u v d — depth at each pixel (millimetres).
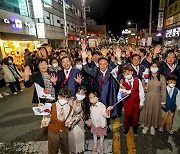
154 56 5996
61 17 30156
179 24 18516
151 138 3902
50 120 2879
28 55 11453
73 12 39375
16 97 7531
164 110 3939
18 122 5039
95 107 3336
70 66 3883
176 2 19750
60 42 30922
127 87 3646
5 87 9438
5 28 12898
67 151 3082
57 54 8086
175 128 4273
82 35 33625
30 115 5477
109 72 3902
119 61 4645
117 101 3891
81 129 3375
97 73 3961
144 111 4031
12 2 14547
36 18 19125
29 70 3793
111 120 4914
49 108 2982
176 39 19422
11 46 13984
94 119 3350
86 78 4152
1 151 3715
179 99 3775
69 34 35312
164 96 3771
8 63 7852
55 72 4113
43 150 3672
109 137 4039
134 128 4016
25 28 16297
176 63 4961
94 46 15195
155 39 28953
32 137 4203
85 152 3508
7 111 5934
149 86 3867
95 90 4023
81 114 3420
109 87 3854
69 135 3289
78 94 3270
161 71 4707
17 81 8297
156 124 3949
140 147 3611
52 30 25031
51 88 3904
